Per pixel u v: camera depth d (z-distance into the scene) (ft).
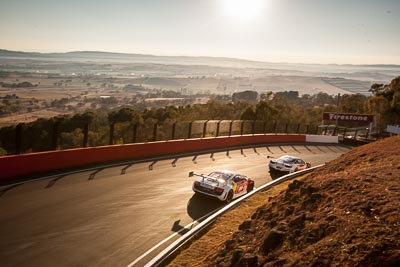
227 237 29.32
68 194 42.52
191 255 26.99
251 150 97.25
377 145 48.88
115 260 27.45
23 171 48.42
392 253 16.70
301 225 23.61
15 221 33.06
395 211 20.63
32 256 26.99
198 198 46.21
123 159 66.39
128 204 41.37
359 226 20.10
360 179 28.63
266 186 49.49
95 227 33.71
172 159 72.59
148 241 31.53
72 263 26.48
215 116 191.72
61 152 54.19
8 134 58.54
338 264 17.51
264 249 22.25
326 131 164.96
